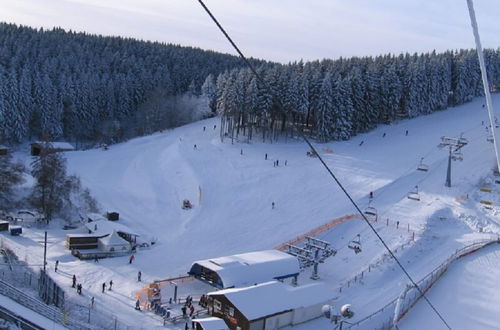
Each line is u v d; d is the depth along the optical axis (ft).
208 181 254.47
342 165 276.00
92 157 315.78
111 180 273.95
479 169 260.62
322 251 170.19
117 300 134.72
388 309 137.28
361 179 253.85
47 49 485.56
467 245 184.75
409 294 145.48
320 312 136.46
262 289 132.98
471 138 315.37
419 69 375.86
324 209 220.23
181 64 575.79
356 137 334.85
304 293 137.28
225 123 378.53
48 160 217.15
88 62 489.67
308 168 271.28
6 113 350.02
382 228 199.21
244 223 207.21
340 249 185.06
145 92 489.26
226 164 279.69
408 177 254.88
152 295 135.33
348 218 208.33
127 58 528.63
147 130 424.05
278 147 313.94
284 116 334.24
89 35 638.94
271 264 152.56
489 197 228.43
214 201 232.32
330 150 302.45
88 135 416.67
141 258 171.42
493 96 444.55
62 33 615.57
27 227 201.16
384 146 313.53
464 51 437.17
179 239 191.93
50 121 385.70
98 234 183.73
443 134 328.70
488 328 128.47
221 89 350.84
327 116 321.73
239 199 233.35
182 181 260.42
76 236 176.55
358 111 335.88
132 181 269.85
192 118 446.60
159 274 156.97
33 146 338.54
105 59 516.73
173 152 303.07
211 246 185.16
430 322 130.21
